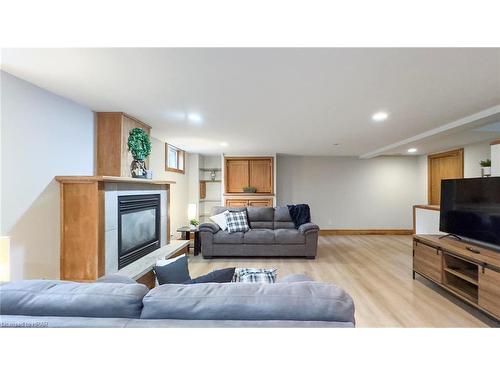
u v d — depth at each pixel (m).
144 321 1.03
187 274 2.06
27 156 2.20
